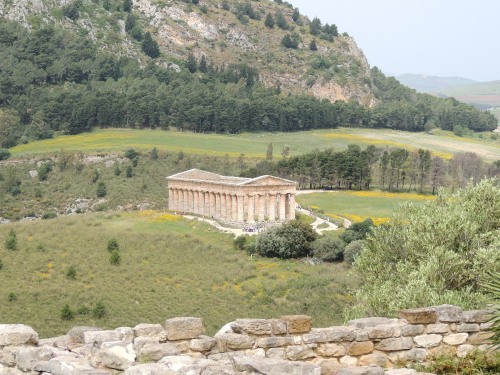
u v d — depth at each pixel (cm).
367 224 14800
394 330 2944
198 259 14012
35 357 2647
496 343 2966
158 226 16250
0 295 11256
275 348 2791
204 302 11519
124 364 2578
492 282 3322
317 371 2381
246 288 11988
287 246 14012
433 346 2989
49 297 11325
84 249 13900
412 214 5359
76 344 2791
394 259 5300
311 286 11550
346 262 13450
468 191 5309
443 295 4241
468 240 4862
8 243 13712
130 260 13512
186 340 2717
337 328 2909
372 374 2439
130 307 11231
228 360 2588
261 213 19338
